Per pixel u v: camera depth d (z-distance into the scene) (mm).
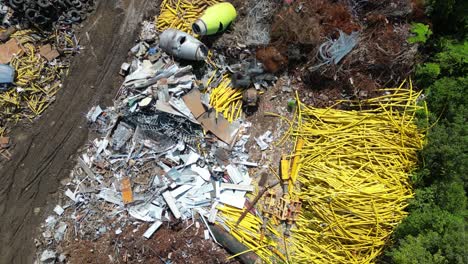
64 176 9445
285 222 9336
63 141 9461
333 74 9227
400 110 9414
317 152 9375
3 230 9289
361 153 9266
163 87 8938
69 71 9547
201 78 9492
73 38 9516
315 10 9141
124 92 9352
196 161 9320
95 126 9492
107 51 9578
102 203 9305
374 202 8969
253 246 9188
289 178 9328
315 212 9203
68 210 9336
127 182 9281
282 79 9570
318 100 9539
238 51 9258
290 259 9133
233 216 9266
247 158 9516
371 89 9320
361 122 9391
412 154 9203
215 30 9094
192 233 9242
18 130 9414
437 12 9078
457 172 8336
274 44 9141
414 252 7664
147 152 9375
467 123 8609
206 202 9297
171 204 9180
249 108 9586
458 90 8812
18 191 9367
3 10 9273
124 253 9188
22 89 9266
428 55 9398
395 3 9016
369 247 9000
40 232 9320
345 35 9070
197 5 9523
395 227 8812
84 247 9227
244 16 9383
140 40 9547
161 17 9500
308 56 9289
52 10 9258
